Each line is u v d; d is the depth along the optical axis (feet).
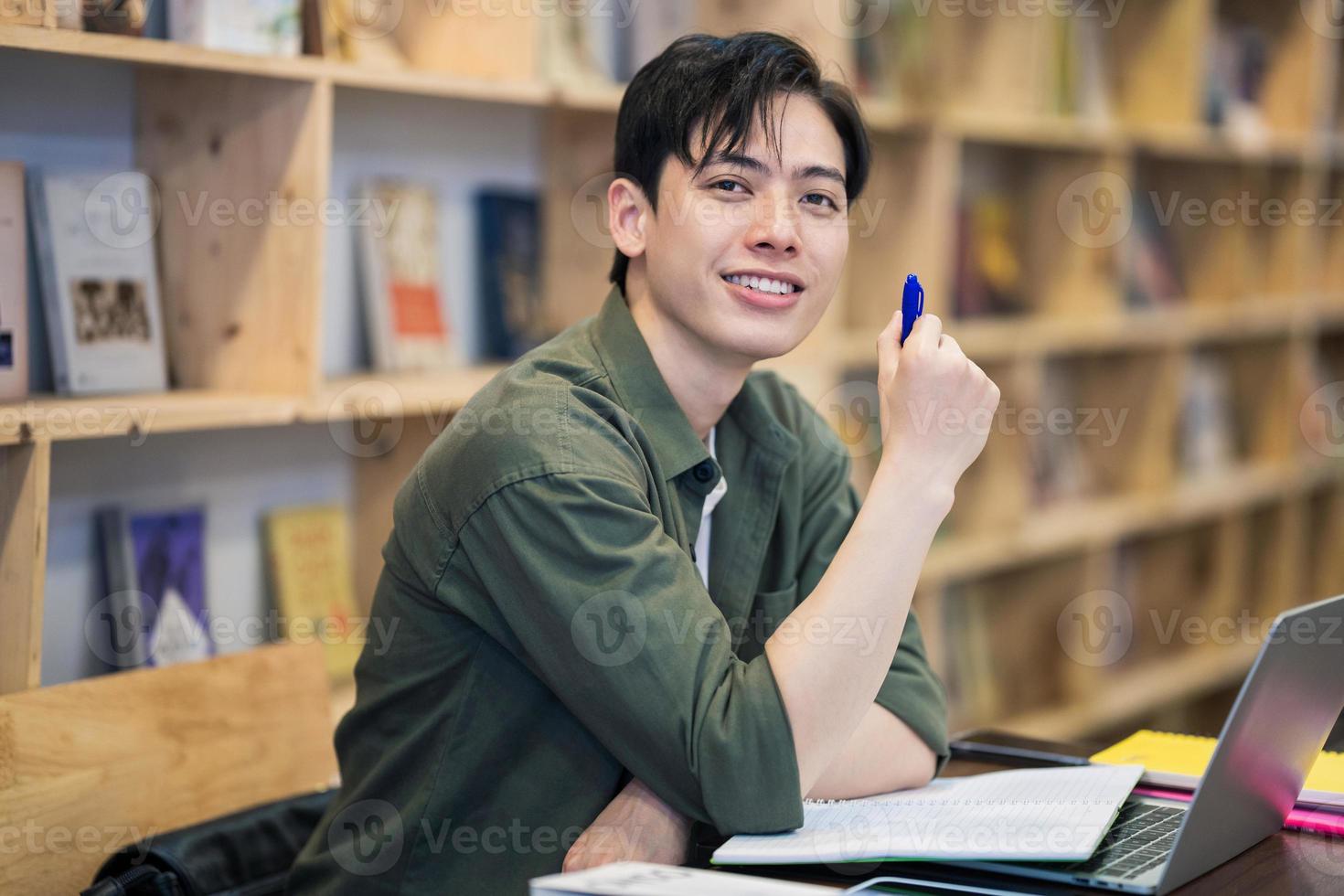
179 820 4.79
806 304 3.98
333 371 6.57
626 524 3.50
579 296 7.37
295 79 5.39
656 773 3.46
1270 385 12.45
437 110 6.93
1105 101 10.53
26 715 4.40
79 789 4.51
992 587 10.44
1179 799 3.76
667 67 4.00
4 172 5.02
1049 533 9.63
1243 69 11.79
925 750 4.02
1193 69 10.51
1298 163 12.00
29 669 4.62
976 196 10.19
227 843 4.38
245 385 5.73
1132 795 3.80
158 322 5.70
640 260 4.18
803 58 4.03
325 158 5.43
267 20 5.50
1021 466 9.48
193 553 5.90
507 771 3.83
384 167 6.72
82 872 4.50
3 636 4.69
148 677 4.77
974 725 9.75
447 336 6.88
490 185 7.27
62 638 5.56
